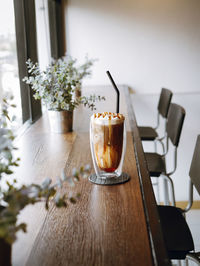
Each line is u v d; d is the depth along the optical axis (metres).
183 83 4.25
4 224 0.61
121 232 1.00
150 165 2.60
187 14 4.09
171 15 4.09
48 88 2.04
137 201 1.19
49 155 1.69
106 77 4.22
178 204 4.37
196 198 4.31
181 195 4.43
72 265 0.86
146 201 1.18
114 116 1.37
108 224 1.05
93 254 0.90
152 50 4.18
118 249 0.92
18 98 2.59
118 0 4.05
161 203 4.32
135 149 1.73
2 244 0.71
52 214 1.11
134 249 0.92
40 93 2.03
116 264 0.86
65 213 1.12
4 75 2.17
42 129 2.21
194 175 1.82
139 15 4.09
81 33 4.12
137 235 0.98
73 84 2.05
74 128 2.20
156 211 1.11
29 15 2.61
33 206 1.17
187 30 4.13
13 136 0.75
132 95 4.29
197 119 4.34
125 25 4.11
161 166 2.58
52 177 1.42
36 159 1.64
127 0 4.06
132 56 4.19
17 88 2.57
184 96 4.29
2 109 0.91
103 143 1.34
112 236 0.98
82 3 4.06
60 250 0.92
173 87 4.26
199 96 4.28
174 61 4.20
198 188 1.74
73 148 1.79
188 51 4.18
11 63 2.38
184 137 4.37
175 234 1.65
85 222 1.06
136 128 2.15
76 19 4.09
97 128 1.34
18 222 1.07
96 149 1.37
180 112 2.47
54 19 3.88
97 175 1.38
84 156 1.66
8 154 0.76
